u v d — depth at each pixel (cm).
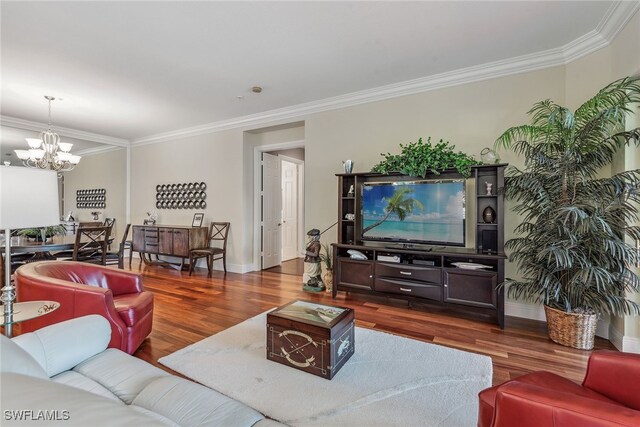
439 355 234
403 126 377
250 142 542
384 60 312
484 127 333
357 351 240
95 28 253
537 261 263
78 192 813
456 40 274
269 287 433
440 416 165
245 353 234
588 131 234
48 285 218
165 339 261
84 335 152
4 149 734
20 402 64
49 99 415
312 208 445
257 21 245
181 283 454
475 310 299
